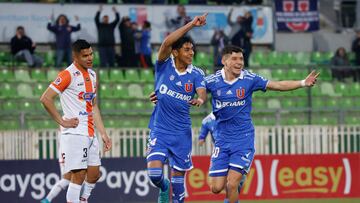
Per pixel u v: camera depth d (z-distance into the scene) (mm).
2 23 67562
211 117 43188
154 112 34469
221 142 35500
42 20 68125
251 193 52062
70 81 32625
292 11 74250
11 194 49031
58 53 65188
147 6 69875
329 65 68375
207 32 70938
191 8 70438
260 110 61188
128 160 50656
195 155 52344
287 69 68875
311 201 51594
